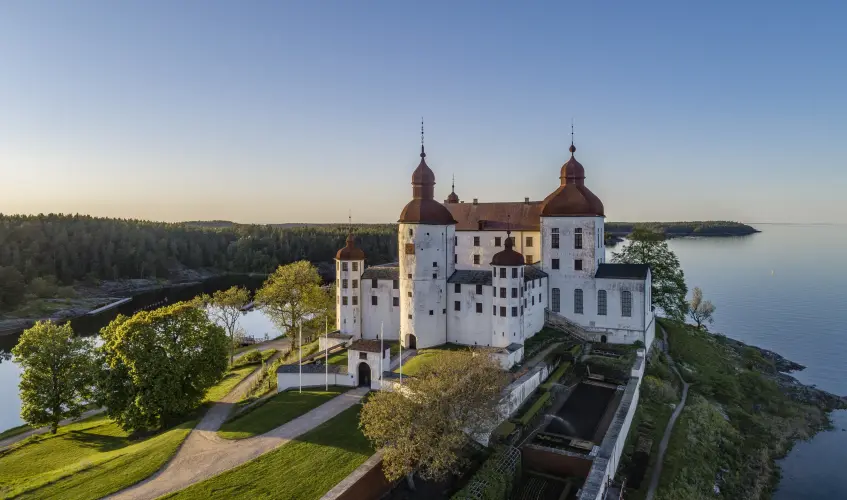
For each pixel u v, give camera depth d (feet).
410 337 295.28
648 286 312.09
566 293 318.86
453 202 421.59
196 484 171.32
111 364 240.73
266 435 206.08
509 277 271.69
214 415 241.55
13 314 555.28
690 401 277.23
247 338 445.78
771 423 287.69
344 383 257.55
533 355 277.64
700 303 474.49
